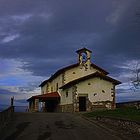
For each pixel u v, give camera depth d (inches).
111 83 2119.8
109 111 1579.7
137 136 863.1
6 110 1141.7
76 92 2055.9
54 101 2522.1
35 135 916.6
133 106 1796.3
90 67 2364.7
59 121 1291.8
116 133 944.3
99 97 2085.4
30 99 2664.9
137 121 891.4
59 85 2409.0
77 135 916.0
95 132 975.6
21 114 1627.7
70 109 2112.5
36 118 1412.4
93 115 1455.5
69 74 2320.4
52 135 916.6
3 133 957.2
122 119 1018.1
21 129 1046.4
